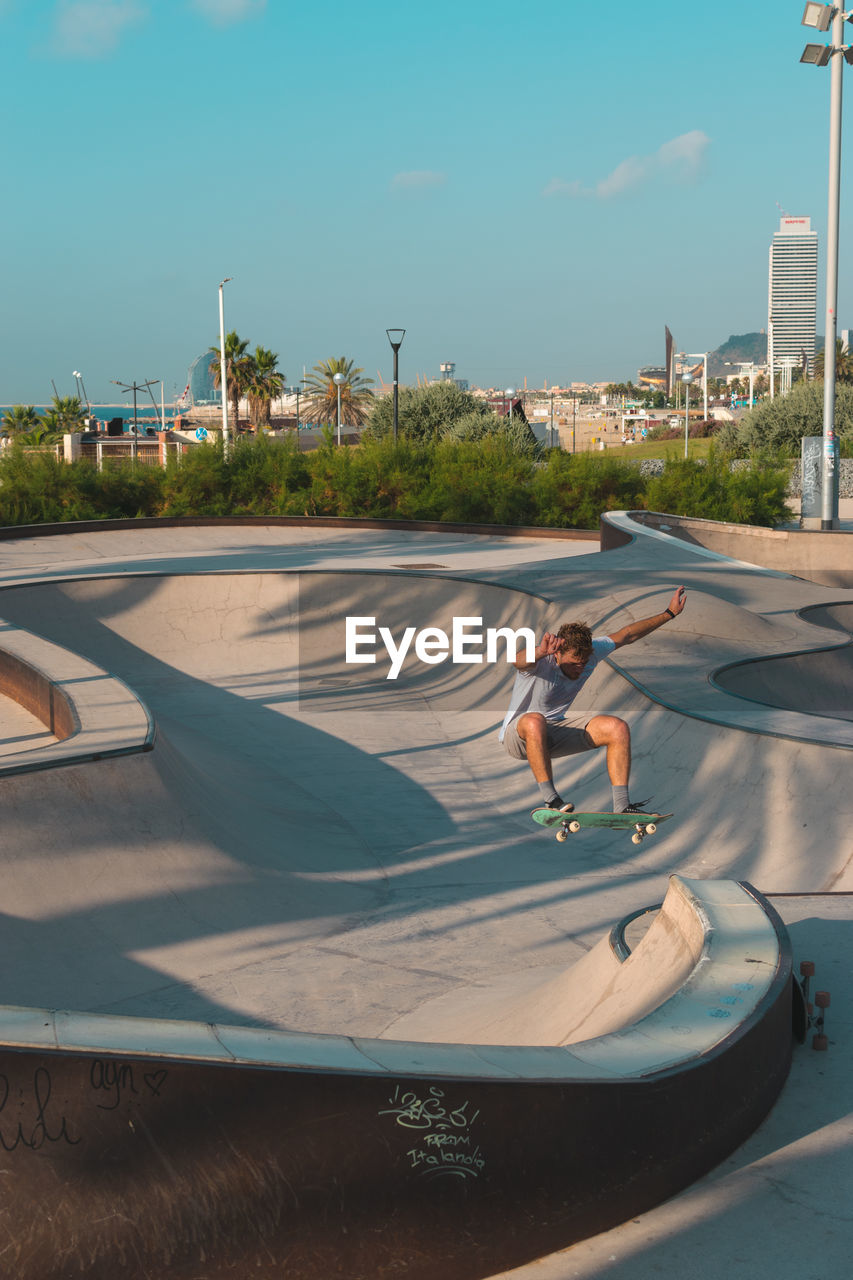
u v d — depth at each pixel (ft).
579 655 17.89
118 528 103.09
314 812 39.58
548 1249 11.32
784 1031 14.92
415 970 26.63
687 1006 14.06
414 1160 10.66
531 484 116.98
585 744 18.47
